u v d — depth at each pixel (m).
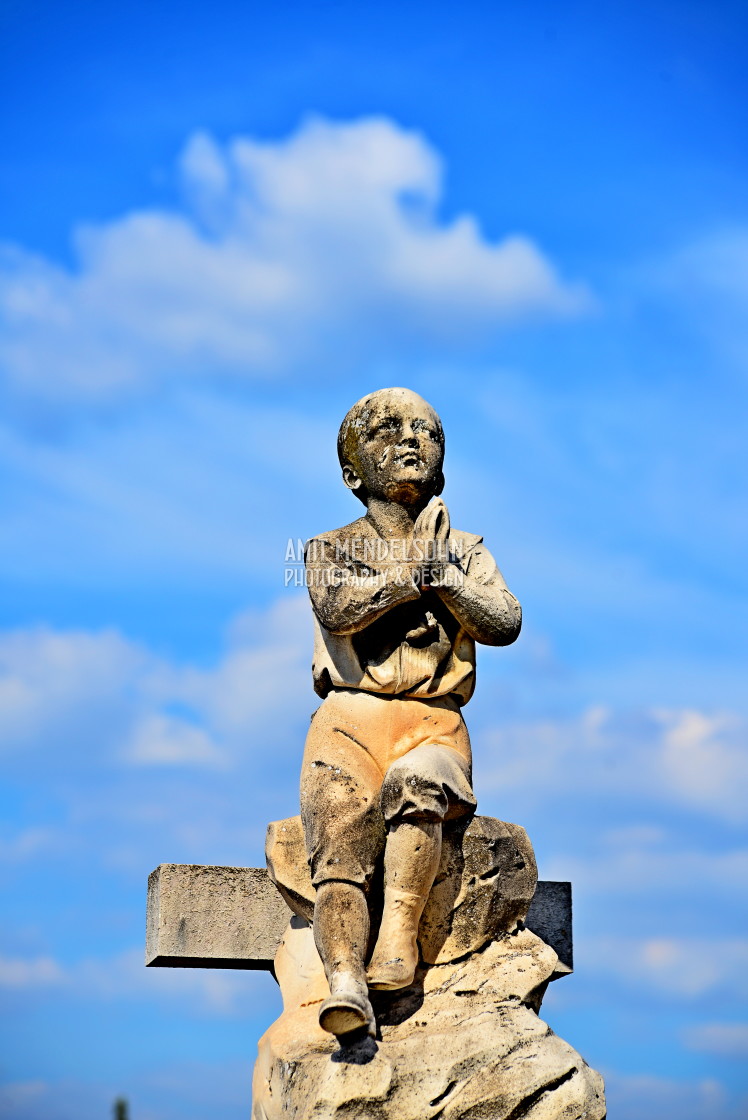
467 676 6.12
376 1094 5.30
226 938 6.93
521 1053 5.53
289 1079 5.54
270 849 6.16
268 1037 5.88
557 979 7.15
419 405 6.20
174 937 6.87
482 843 5.99
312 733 6.05
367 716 5.98
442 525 5.93
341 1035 5.46
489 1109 5.38
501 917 6.02
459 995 5.80
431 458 6.14
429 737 6.01
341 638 6.03
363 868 5.74
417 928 5.75
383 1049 5.45
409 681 6.00
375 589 5.84
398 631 6.04
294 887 6.09
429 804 5.65
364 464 6.20
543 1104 5.44
